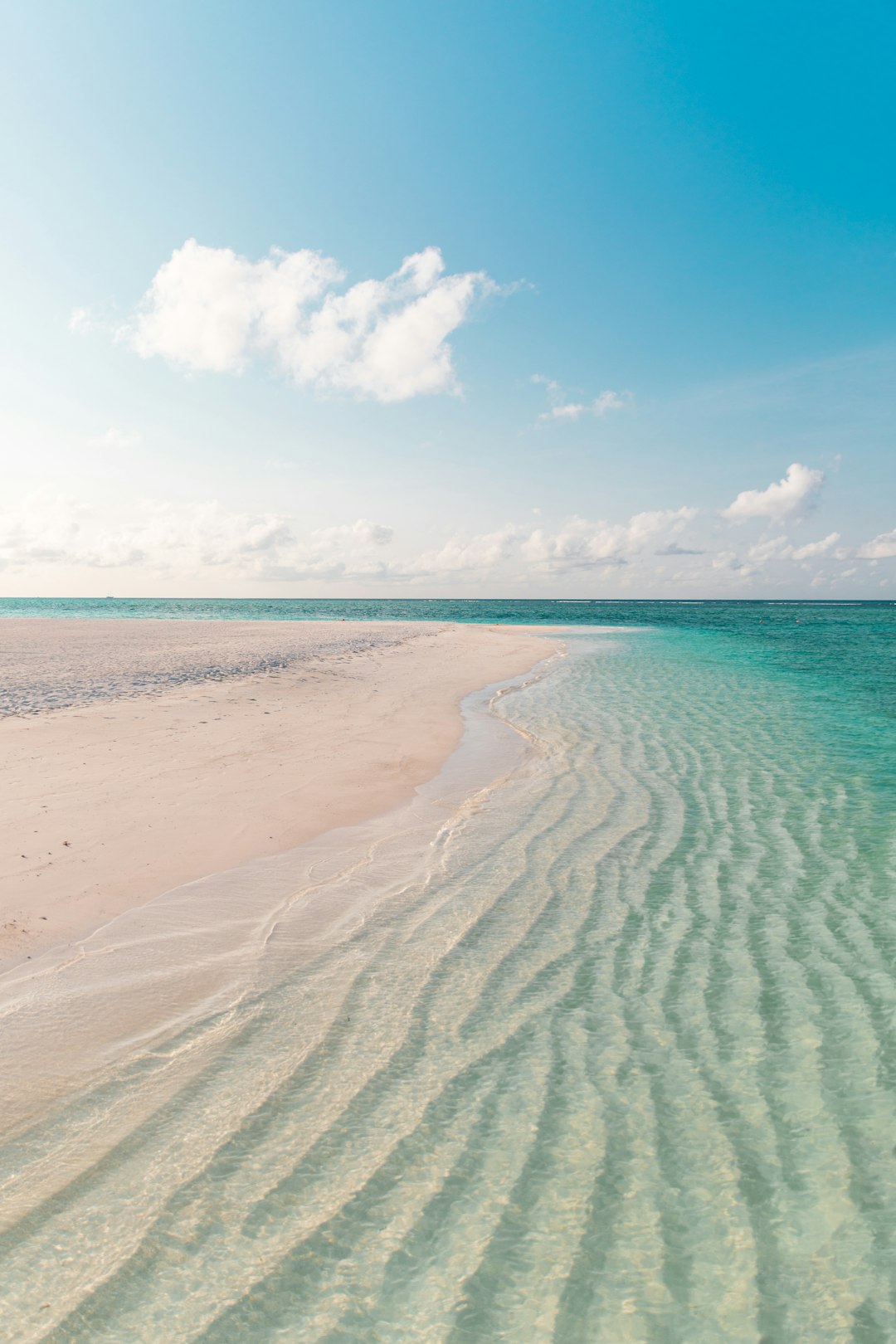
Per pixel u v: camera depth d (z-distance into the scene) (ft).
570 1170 10.67
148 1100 11.94
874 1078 13.01
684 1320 8.37
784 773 36.29
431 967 16.99
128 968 16.55
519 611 386.52
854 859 24.38
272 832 26.45
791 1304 8.60
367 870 23.31
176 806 28.22
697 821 28.76
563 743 44.16
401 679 72.64
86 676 64.13
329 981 16.24
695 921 19.69
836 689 68.33
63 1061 12.96
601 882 22.53
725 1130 11.62
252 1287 8.54
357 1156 10.79
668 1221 9.81
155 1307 8.20
